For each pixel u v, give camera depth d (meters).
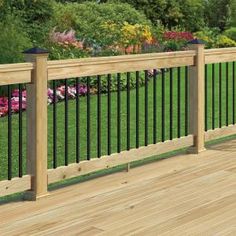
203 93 7.55
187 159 7.30
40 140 5.87
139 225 5.22
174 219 5.36
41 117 5.87
